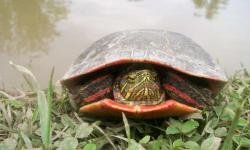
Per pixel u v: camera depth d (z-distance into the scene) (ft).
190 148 0.74
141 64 0.91
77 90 0.92
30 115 0.87
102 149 0.79
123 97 0.91
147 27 1.63
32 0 1.91
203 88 0.90
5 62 1.28
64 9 1.82
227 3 2.12
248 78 1.14
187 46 0.94
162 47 0.89
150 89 0.88
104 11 1.84
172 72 0.88
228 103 0.94
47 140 0.73
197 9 1.97
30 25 1.57
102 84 0.89
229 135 0.66
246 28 1.69
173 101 0.82
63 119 0.87
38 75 1.20
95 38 1.49
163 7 1.98
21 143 0.77
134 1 2.07
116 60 0.84
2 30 1.51
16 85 1.14
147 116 0.84
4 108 0.90
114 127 0.85
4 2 1.86
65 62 1.29
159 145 0.76
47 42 1.43
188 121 0.81
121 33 0.99
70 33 1.52
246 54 1.43
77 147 0.76
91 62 0.88
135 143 0.72
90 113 0.87
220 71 0.92
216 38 1.57
